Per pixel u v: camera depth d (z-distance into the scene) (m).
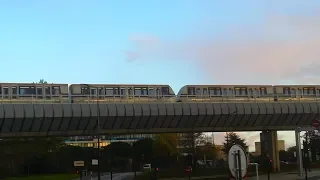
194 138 107.69
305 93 74.19
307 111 71.94
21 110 55.97
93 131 62.75
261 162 80.12
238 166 10.34
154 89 65.81
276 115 71.12
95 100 61.94
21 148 97.06
